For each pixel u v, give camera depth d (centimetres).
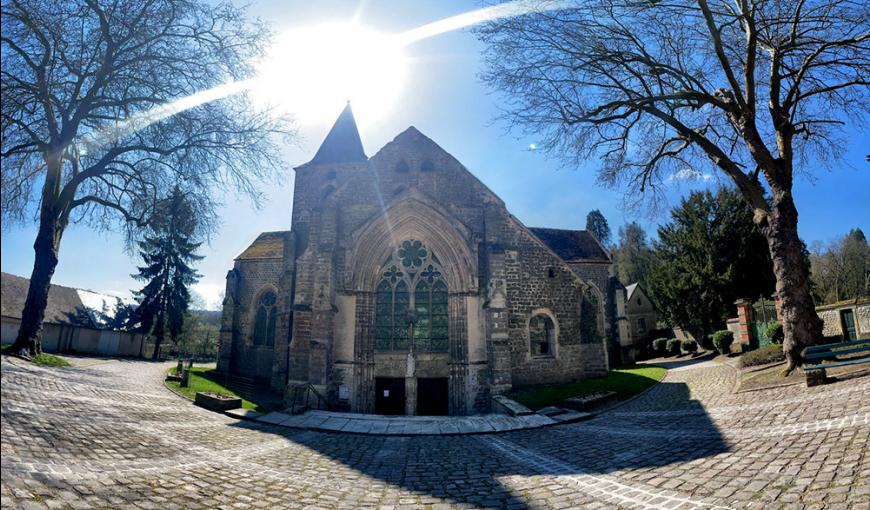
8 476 551
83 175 1772
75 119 1667
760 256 3384
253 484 718
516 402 1666
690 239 3603
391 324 1945
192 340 5419
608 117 1727
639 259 6319
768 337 2359
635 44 1647
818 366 1139
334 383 1827
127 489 609
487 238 2000
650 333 4747
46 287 1664
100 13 1591
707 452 812
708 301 3441
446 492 720
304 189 2847
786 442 768
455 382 1844
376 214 1972
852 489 528
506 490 721
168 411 1278
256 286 2947
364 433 1265
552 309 2114
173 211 2067
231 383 2433
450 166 2086
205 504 604
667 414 1302
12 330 1948
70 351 3212
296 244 2628
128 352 3744
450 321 1914
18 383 1099
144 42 1698
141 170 2034
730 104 1534
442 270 1991
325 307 1844
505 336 1873
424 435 1253
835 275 5003
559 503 645
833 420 819
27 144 1566
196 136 1883
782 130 1497
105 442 807
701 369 2342
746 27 1537
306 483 753
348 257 1942
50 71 1595
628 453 902
